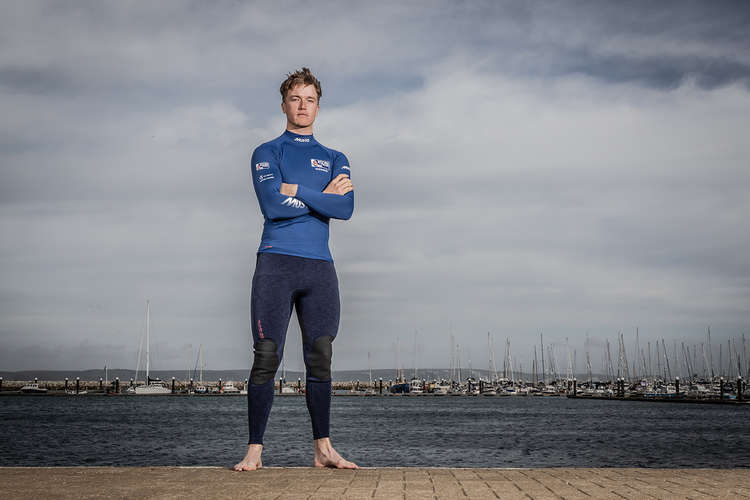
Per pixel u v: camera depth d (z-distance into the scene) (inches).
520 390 6865.2
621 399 5442.9
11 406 4136.3
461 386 7253.9
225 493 168.4
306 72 256.4
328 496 163.8
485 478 201.6
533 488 180.2
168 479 195.8
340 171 256.4
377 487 180.4
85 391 7160.4
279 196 236.8
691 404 4557.1
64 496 163.3
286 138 253.0
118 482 188.5
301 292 241.3
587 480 198.2
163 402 5064.0
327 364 243.0
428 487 180.9
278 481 192.4
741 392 4407.0
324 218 247.4
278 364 235.6
